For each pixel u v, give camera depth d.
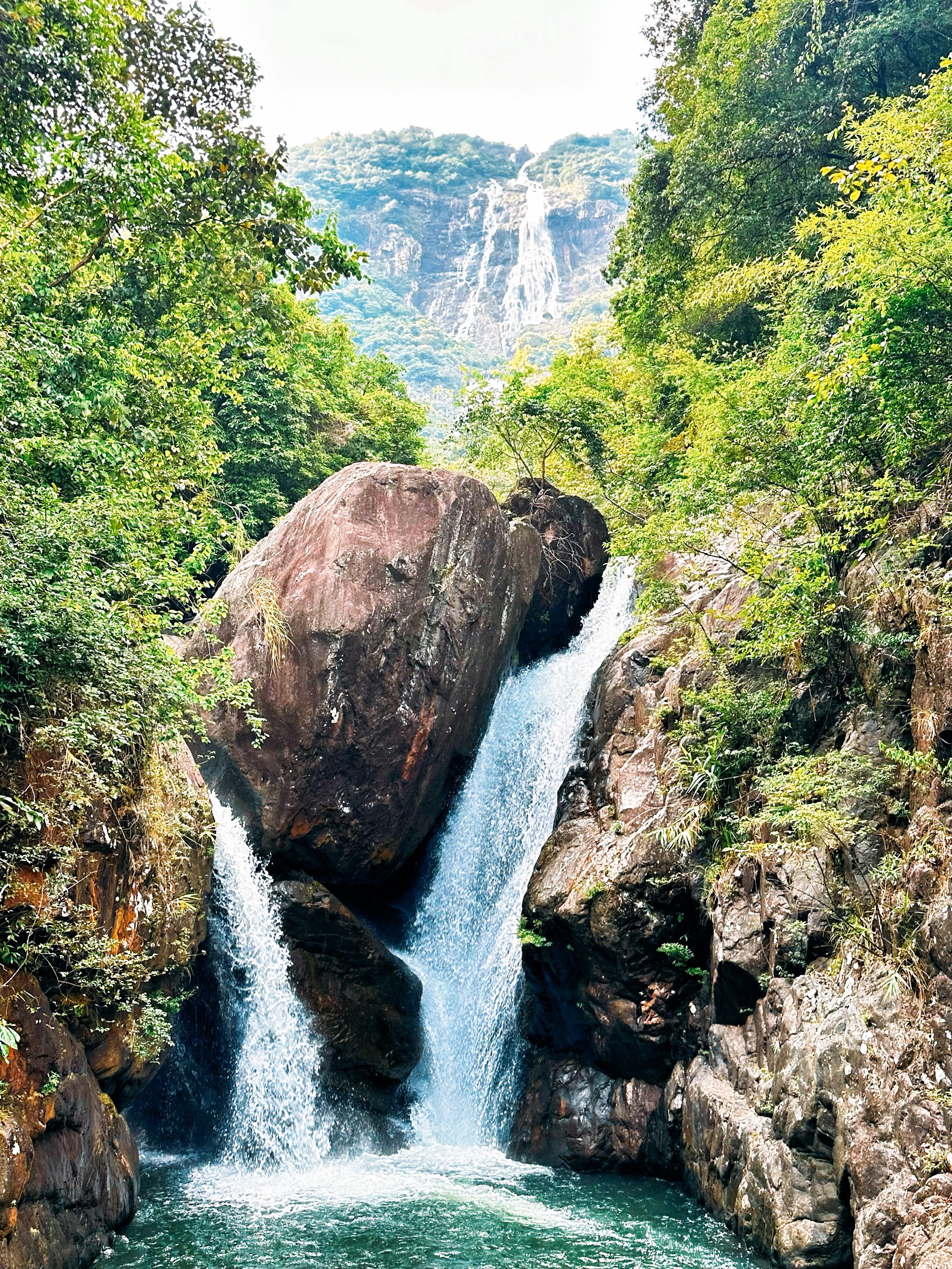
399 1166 13.95
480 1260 9.99
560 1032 15.04
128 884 10.75
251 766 14.77
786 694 13.35
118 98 13.66
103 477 13.34
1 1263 8.05
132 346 16.16
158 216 15.34
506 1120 15.25
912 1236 7.86
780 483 14.16
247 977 14.20
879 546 12.02
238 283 16.78
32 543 10.26
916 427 11.28
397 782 15.66
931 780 9.78
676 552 17.02
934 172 11.21
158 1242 10.39
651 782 14.95
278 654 15.03
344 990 15.16
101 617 10.41
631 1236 10.75
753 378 15.43
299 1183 12.95
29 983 9.30
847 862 10.76
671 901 13.55
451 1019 16.88
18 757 9.82
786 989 11.05
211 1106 14.21
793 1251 9.33
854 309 11.94
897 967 9.38
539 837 17.50
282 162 16.12
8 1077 8.70
